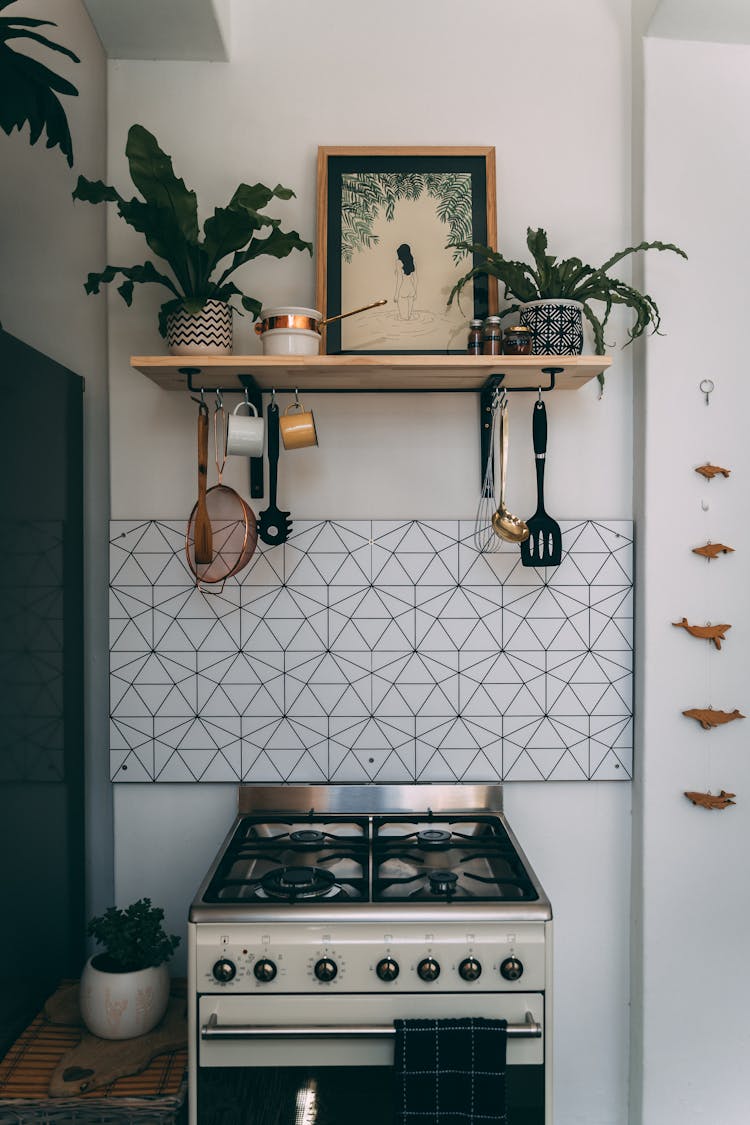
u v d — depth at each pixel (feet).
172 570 6.05
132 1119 4.48
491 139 6.14
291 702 6.08
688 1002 5.95
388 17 6.13
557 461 6.16
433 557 6.09
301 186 6.09
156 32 5.77
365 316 5.91
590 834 6.17
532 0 6.15
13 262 6.26
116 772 6.05
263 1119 4.46
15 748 5.04
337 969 4.49
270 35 6.10
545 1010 4.50
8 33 4.95
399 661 6.10
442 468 6.15
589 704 6.12
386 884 4.87
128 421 6.07
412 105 6.12
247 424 5.43
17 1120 4.48
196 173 6.07
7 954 4.91
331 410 6.13
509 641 6.11
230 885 4.81
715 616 5.96
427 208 6.00
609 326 6.12
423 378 5.65
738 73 5.93
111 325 6.05
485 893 5.03
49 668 5.59
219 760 6.07
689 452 5.93
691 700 5.96
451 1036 4.38
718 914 5.96
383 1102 4.48
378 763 6.11
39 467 5.43
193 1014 4.48
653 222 5.91
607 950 6.17
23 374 5.18
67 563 5.92
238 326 6.06
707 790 5.97
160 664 6.06
